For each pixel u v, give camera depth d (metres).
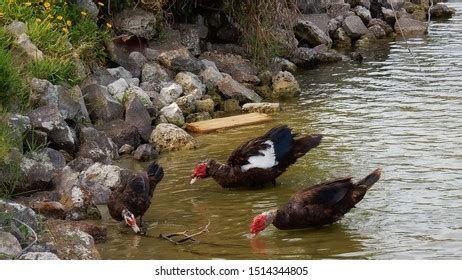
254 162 11.14
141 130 13.59
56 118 12.20
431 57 20.14
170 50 16.55
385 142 12.96
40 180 10.88
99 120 13.63
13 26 13.99
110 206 10.07
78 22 15.45
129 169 12.22
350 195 9.79
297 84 16.64
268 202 10.76
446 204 10.24
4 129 11.30
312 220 9.69
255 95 16.00
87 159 11.91
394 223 9.73
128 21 16.33
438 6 26.34
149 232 9.86
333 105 15.65
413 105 15.37
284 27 18.97
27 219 9.34
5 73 12.25
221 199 10.97
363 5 23.94
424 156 12.16
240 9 17.73
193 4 18.22
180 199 11.02
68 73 13.95
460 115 14.50
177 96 15.21
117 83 14.46
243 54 18.17
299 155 11.28
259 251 9.16
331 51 20.20
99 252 9.26
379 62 19.77
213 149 13.19
